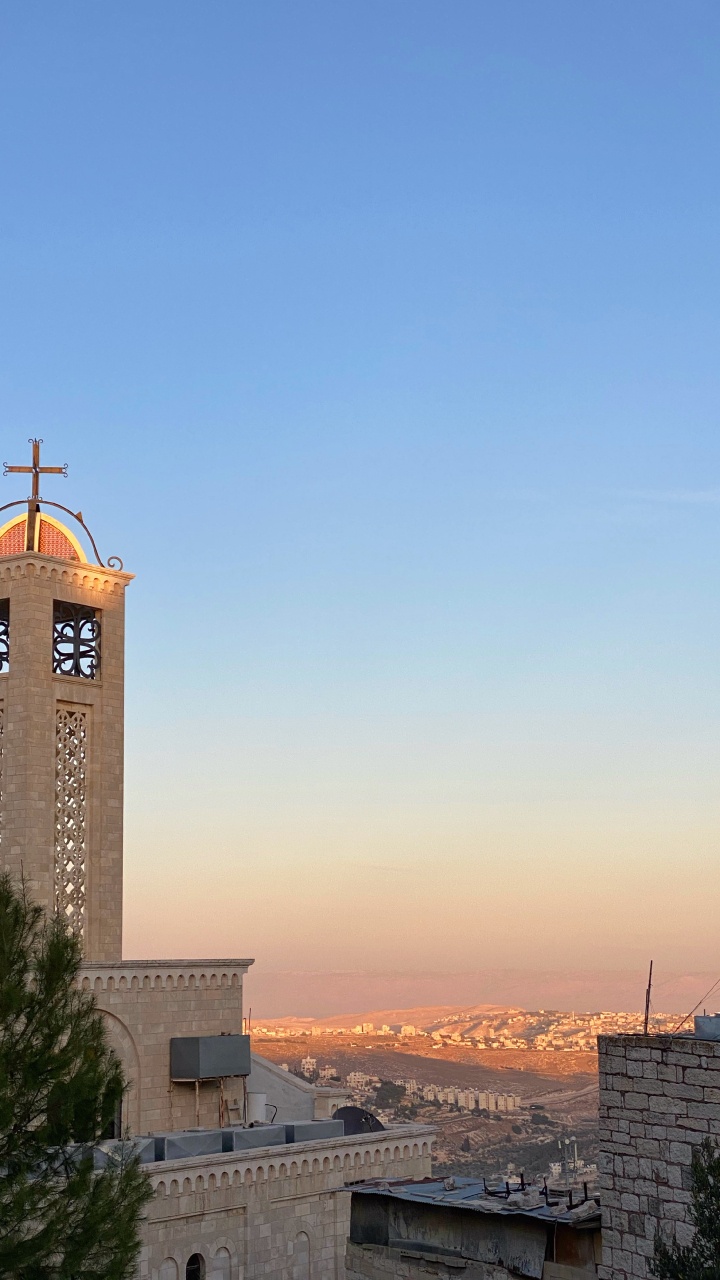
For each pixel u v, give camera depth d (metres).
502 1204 40.50
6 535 71.56
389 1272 42.62
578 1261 37.88
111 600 72.62
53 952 37.03
